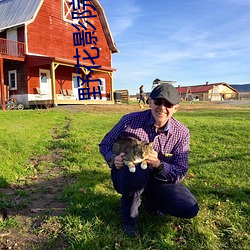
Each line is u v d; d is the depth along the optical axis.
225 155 5.70
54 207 3.49
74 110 16.39
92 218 3.10
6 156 5.54
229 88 68.81
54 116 12.84
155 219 3.11
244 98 57.38
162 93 2.75
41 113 13.84
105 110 17.11
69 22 23.23
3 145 6.38
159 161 2.86
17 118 11.59
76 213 3.25
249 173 4.59
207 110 18.44
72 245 2.61
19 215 3.27
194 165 5.07
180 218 3.08
